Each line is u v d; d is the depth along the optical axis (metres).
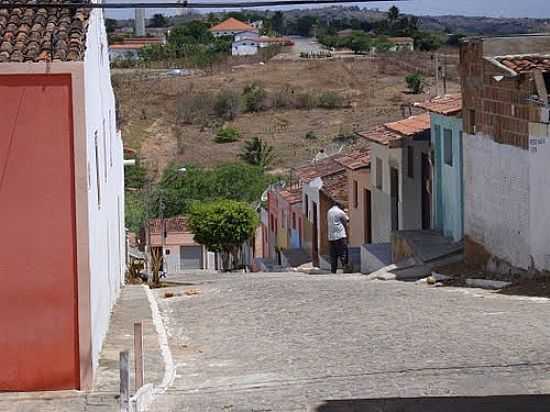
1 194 13.34
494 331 15.66
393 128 31.09
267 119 81.88
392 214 30.92
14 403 12.85
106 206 19.12
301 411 11.50
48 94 13.27
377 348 15.08
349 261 32.94
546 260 19.97
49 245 13.42
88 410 12.43
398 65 94.25
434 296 20.41
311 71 94.69
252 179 63.06
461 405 11.26
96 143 15.96
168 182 63.59
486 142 22.61
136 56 99.69
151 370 14.52
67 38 13.75
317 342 16.09
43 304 13.44
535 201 20.06
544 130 19.62
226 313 20.36
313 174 43.03
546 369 12.85
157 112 83.50
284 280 27.33
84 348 13.48
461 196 25.84
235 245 52.53
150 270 34.44
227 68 98.12
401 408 11.30
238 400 12.28
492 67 21.94
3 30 13.90
